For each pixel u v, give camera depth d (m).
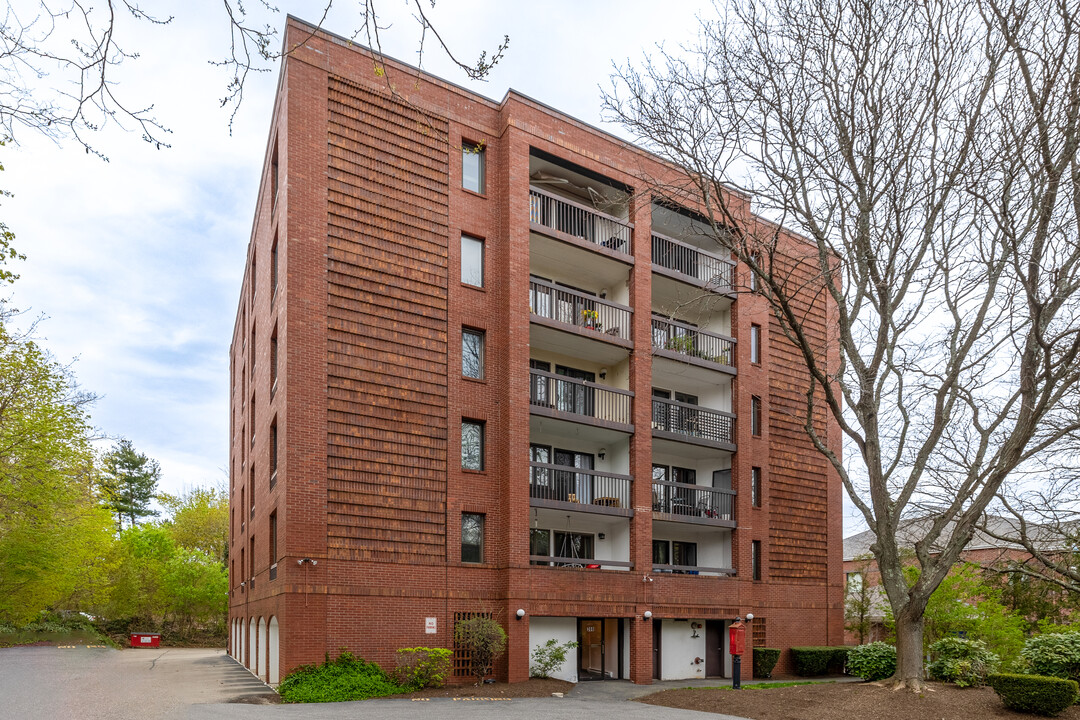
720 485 26.20
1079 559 17.81
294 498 17.98
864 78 15.10
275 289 21.86
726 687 18.70
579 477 24.03
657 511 24.20
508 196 22.00
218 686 19.19
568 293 23.44
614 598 21.64
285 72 20.02
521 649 19.91
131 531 49.19
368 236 20.03
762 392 27.27
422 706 15.51
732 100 15.34
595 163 23.94
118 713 13.93
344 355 19.20
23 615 35.59
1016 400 16.48
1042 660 16.98
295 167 19.25
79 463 29.88
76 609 46.88
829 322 29.52
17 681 18.97
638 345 23.83
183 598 45.03
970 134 14.14
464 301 21.25
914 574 23.23
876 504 16.50
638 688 20.27
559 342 23.16
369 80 20.69
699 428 26.00
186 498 64.25
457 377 20.75
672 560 26.33
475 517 20.72
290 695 16.27
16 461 27.52
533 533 23.25
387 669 18.47
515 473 20.64
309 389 18.58
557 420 21.83
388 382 19.70
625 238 24.88
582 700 17.41
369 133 20.48
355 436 19.05
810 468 28.27
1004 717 13.88
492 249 22.00
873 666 18.30
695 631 24.67
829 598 27.81
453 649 19.50
